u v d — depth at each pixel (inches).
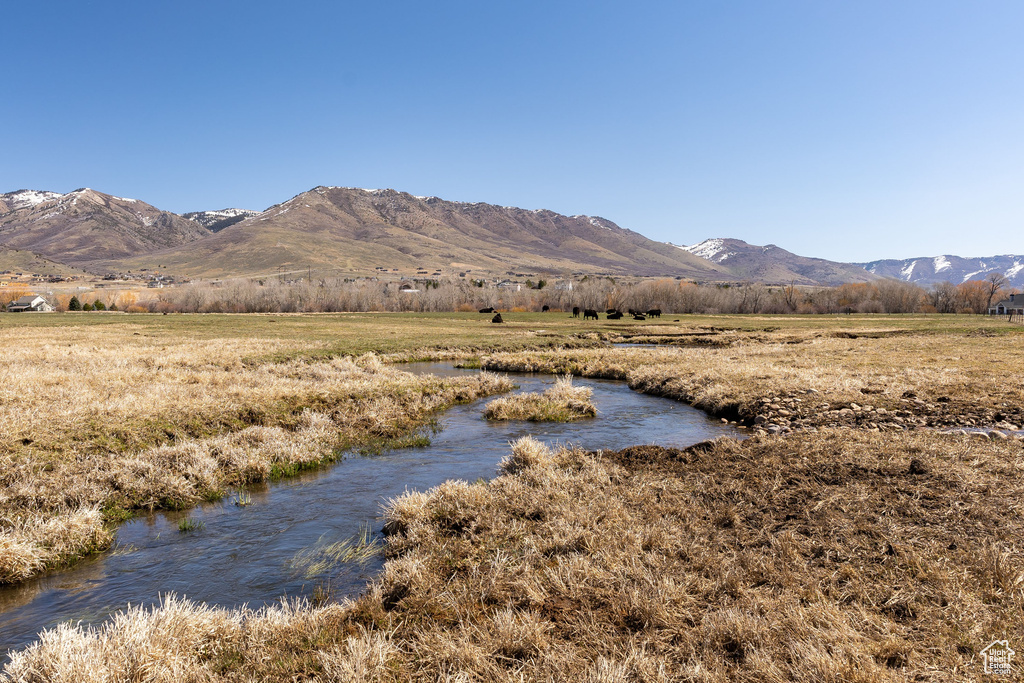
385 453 502.3
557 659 177.8
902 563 235.8
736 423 626.8
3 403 510.9
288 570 273.6
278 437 487.5
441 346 1433.3
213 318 2910.9
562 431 590.6
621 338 1872.5
